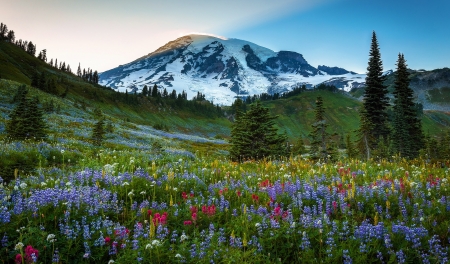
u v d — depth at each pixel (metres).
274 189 7.96
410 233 5.40
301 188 8.55
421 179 9.65
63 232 5.13
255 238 5.43
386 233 5.55
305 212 6.59
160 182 8.60
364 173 10.95
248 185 9.43
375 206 6.92
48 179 8.86
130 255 4.66
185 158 16.30
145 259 4.66
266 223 5.90
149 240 5.04
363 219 6.55
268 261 4.91
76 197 6.30
